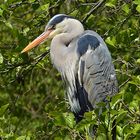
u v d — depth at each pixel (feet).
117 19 37.35
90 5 38.37
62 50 35.09
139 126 25.36
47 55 36.27
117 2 37.40
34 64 35.81
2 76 36.24
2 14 33.47
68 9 45.52
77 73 34.12
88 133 26.22
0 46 36.88
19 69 35.81
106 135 24.76
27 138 28.27
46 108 34.24
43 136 32.04
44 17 36.88
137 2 32.17
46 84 62.03
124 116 26.16
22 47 34.32
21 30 36.32
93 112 25.00
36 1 36.88
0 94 56.13
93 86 33.40
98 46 33.47
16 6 36.35
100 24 37.70
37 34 37.24
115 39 34.55
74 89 34.55
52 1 37.63
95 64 33.27
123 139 25.91
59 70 35.40
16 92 56.59
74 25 35.45
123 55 36.99
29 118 58.49
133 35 34.71
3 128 31.22
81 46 33.86
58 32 35.70
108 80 33.19
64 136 29.50
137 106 27.45
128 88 30.32
